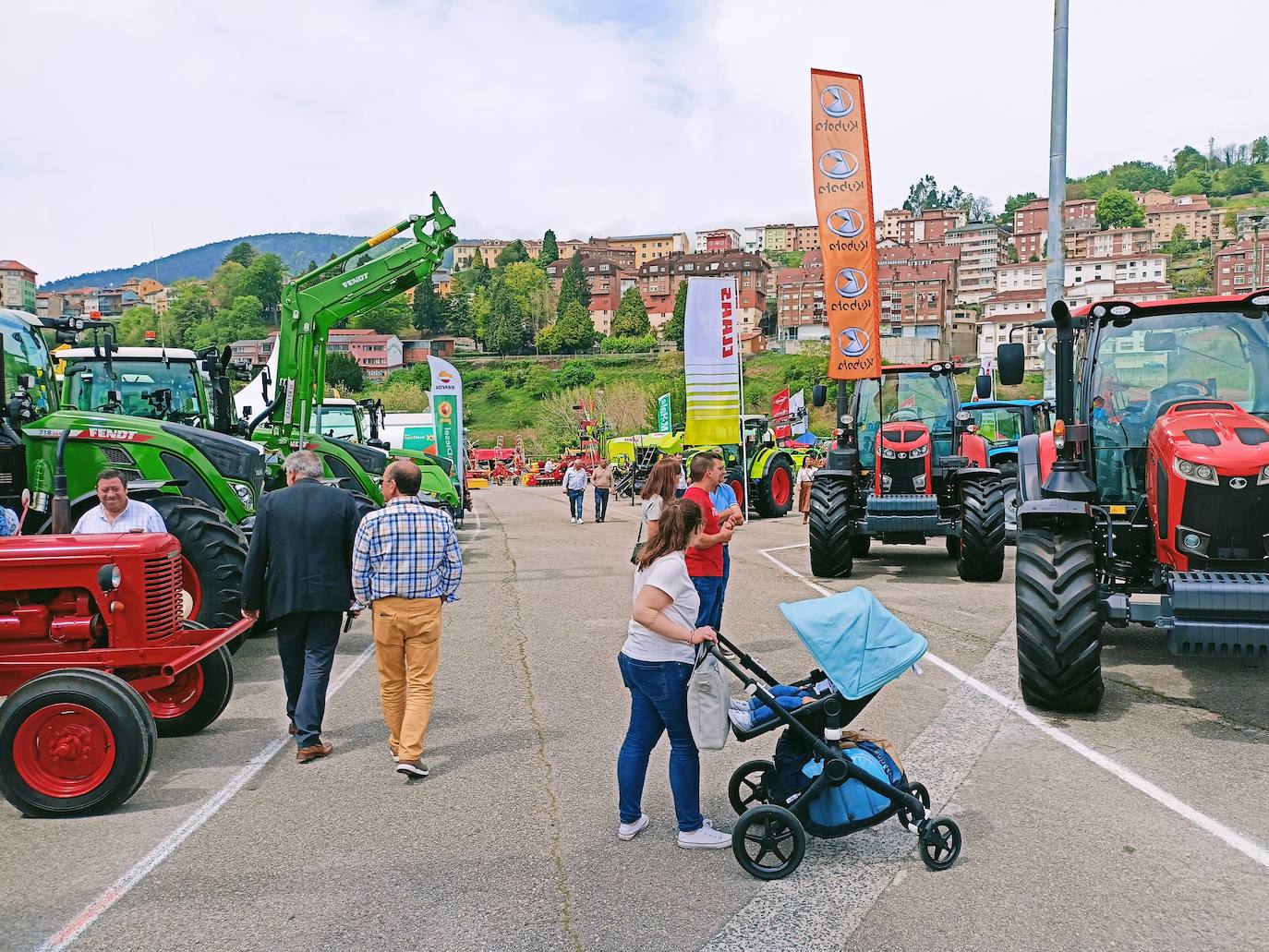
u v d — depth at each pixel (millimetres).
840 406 12555
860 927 3449
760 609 9688
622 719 6098
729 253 144000
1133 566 6449
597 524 21891
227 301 165500
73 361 10914
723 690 3986
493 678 7219
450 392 23516
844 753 4020
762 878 3852
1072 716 5910
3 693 5215
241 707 6621
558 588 11602
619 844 4234
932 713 5992
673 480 6625
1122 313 6688
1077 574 5883
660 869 3977
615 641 8438
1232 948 3260
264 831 4449
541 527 21109
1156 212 162500
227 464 8508
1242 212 154750
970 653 7570
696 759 4160
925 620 8898
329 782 5098
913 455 11773
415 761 5078
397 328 146750
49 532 7273
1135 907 3551
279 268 163875
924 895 3686
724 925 3492
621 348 129250
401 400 93250
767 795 4273
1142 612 5637
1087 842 4109
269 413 12797
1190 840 4109
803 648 7871
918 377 13242
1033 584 5934
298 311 12820
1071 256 147625
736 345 19375
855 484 12281
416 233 12945
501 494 41719
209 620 7434
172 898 3783
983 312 135125
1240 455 5496
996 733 5586
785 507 23172
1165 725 5707
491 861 4082
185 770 5332
